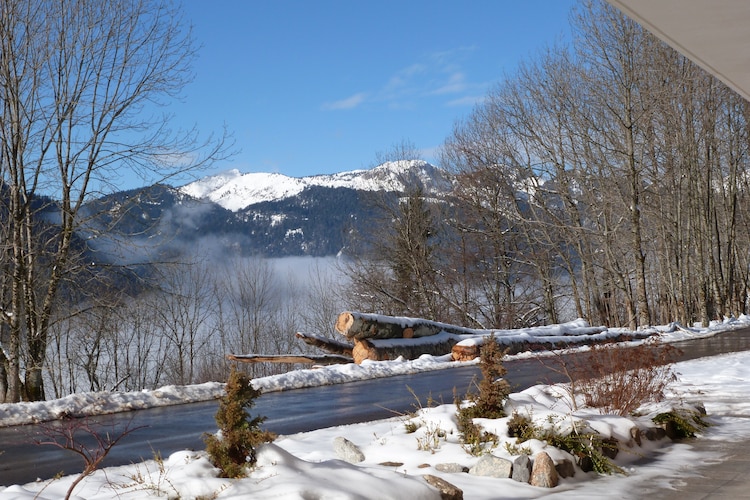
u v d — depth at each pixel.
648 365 9.66
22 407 11.57
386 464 6.97
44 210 18.28
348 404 12.80
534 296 43.50
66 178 18.16
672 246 40.97
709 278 42.38
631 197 33.47
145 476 6.35
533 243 43.25
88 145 18.33
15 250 17.47
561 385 10.62
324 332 46.22
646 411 9.32
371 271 43.25
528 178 40.81
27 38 17.61
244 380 5.52
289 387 15.86
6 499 5.45
